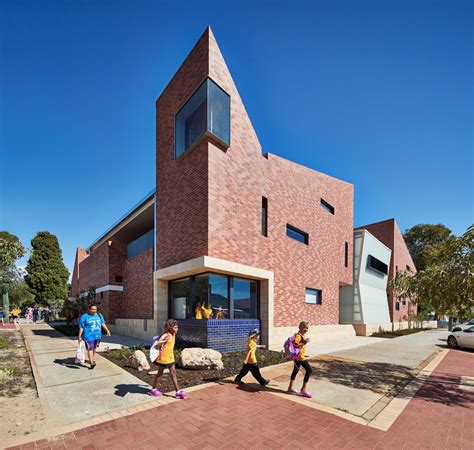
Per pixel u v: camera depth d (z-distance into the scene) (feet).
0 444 13.21
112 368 27.09
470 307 22.53
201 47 40.04
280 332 45.52
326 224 64.34
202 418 16.11
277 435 14.40
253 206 43.37
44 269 125.80
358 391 21.93
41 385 21.89
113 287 67.56
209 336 34.55
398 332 79.25
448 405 19.36
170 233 43.68
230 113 40.78
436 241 150.51
